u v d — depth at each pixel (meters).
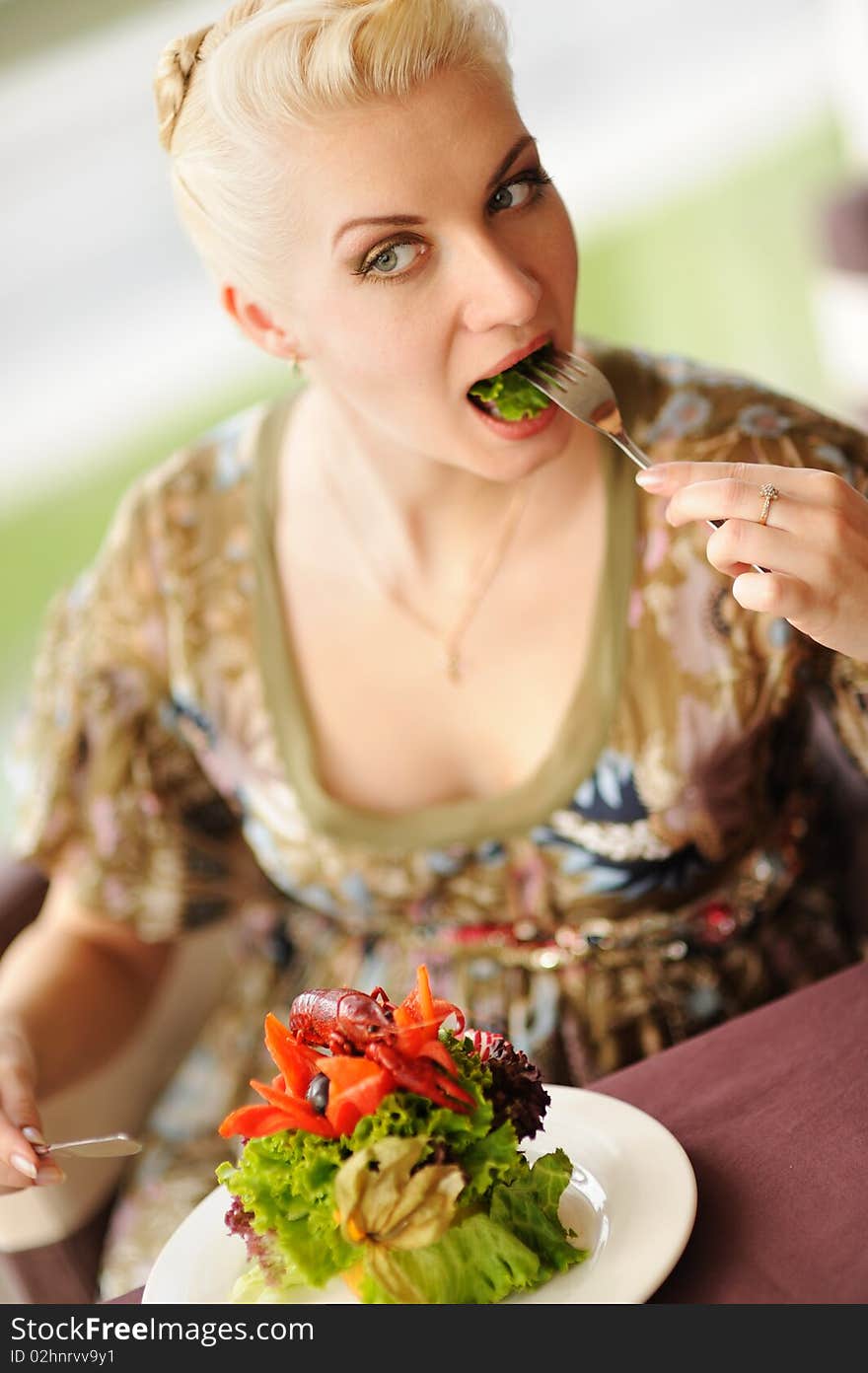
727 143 5.42
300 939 1.48
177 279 5.48
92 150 5.47
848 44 3.82
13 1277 1.39
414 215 1.00
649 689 1.25
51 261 5.45
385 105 0.98
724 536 0.87
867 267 3.06
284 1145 0.75
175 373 5.20
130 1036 1.46
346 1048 0.76
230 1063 1.47
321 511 1.34
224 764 1.42
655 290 4.95
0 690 4.10
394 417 1.09
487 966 1.34
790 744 1.31
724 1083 0.90
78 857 1.47
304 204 1.02
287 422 1.42
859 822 1.40
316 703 1.36
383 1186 0.71
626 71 5.87
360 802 1.35
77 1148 0.98
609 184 5.41
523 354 1.04
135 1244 1.35
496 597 1.28
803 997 0.97
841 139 5.19
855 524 0.87
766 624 1.22
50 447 5.07
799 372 4.46
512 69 1.03
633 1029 1.30
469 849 1.29
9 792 3.52
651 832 1.26
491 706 1.30
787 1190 0.81
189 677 1.41
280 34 0.98
